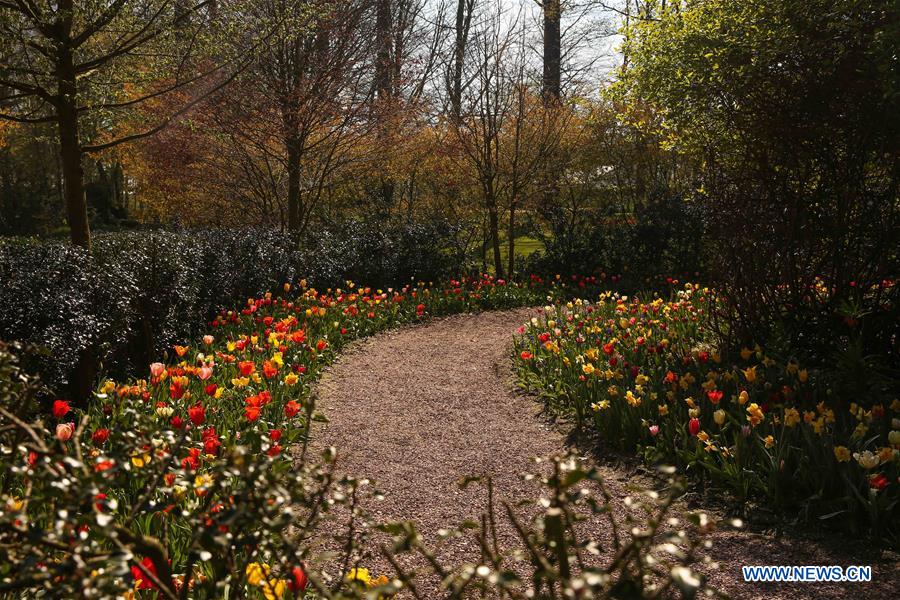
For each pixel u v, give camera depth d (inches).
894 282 229.0
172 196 688.4
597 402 234.5
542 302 516.7
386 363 342.0
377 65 563.5
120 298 264.5
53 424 206.2
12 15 243.4
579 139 673.0
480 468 205.5
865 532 147.2
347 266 514.3
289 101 502.0
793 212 239.5
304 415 237.3
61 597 59.4
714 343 282.2
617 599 56.4
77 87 267.7
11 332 212.1
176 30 279.9
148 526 121.8
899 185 226.2
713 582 132.1
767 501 163.2
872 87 216.5
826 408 195.6
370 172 613.6
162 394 212.1
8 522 59.9
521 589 126.8
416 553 147.7
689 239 527.5
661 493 176.6
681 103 273.1
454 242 588.1
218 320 339.6
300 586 71.8
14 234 1143.0
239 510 62.8
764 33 236.5
